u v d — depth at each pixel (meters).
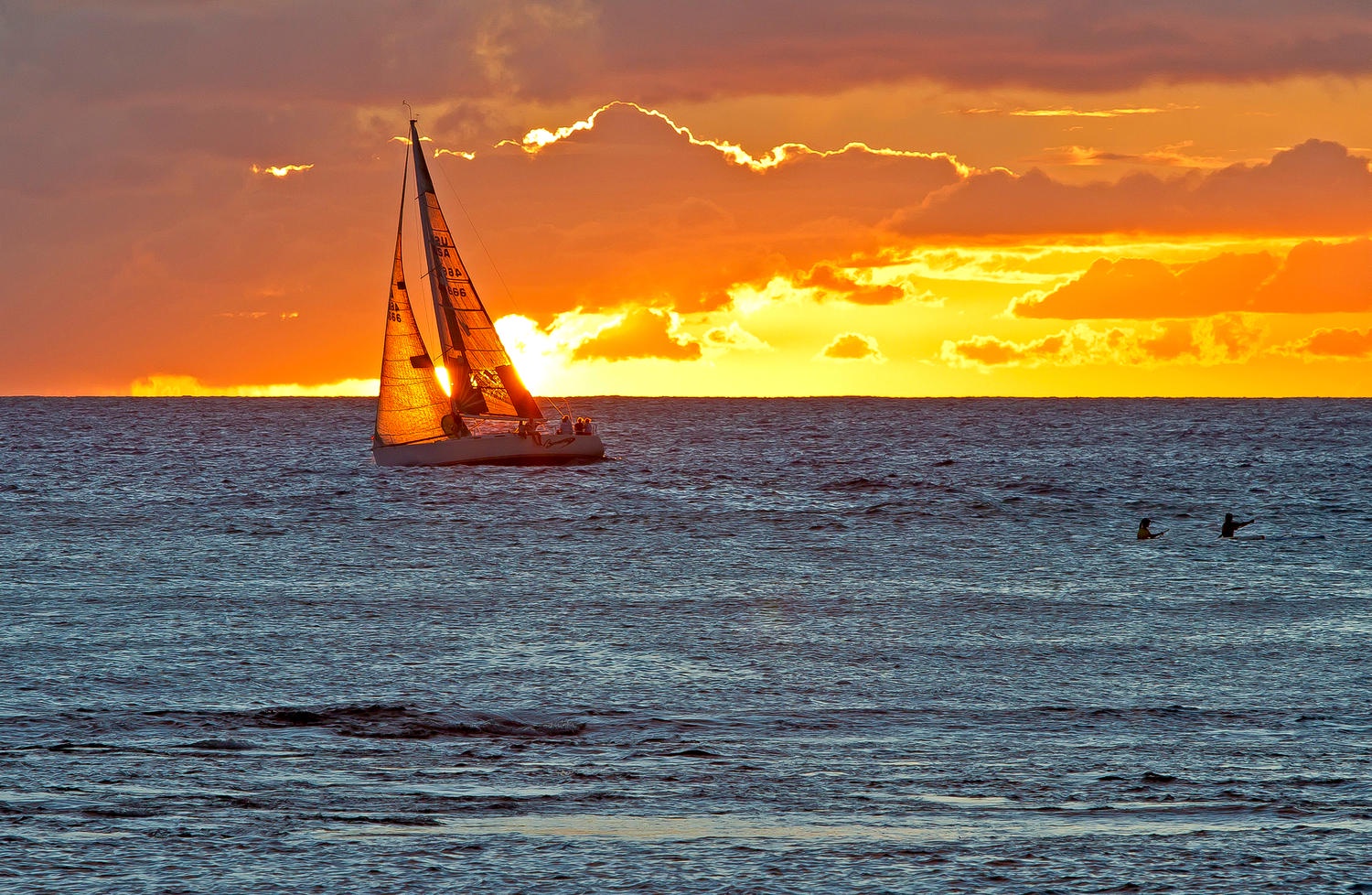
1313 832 30.59
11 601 72.19
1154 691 51.72
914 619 69.81
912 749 41.19
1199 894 26.08
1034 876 27.14
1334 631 65.62
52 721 43.22
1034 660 58.38
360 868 27.19
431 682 52.66
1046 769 38.19
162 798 32.91
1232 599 76.44
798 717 46.41
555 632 64.88
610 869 27.36
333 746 40.28
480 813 32.09
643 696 50.19
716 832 30.47
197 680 52.06
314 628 65.44
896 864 27.89
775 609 72.69
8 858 27.42
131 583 80.81
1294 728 44.91
